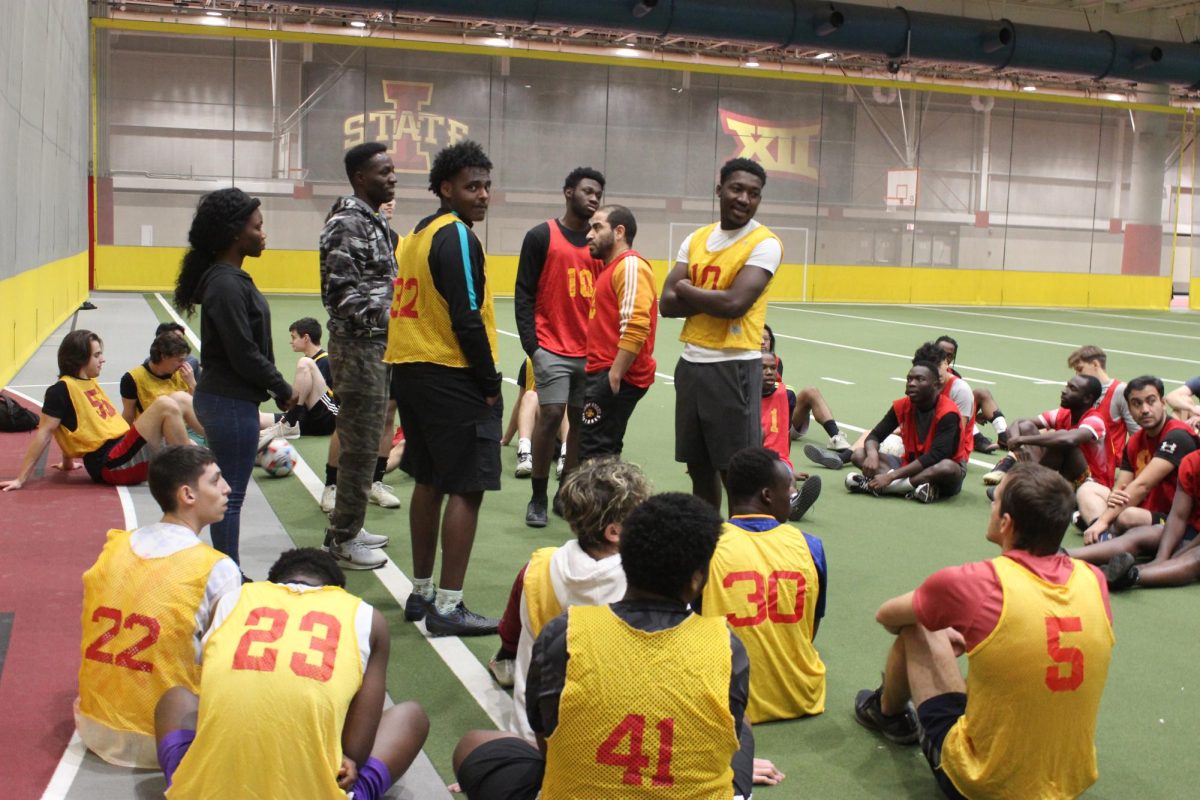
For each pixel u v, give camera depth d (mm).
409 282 4734
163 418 7129
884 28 26328
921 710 3619
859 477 8031
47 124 15164
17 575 5375
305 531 6379
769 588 4055
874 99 32812
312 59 28641
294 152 28734
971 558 6387
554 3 23750
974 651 3291
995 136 33906
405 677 4379
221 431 4719
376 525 6664
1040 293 34312
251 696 2838
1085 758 3334
